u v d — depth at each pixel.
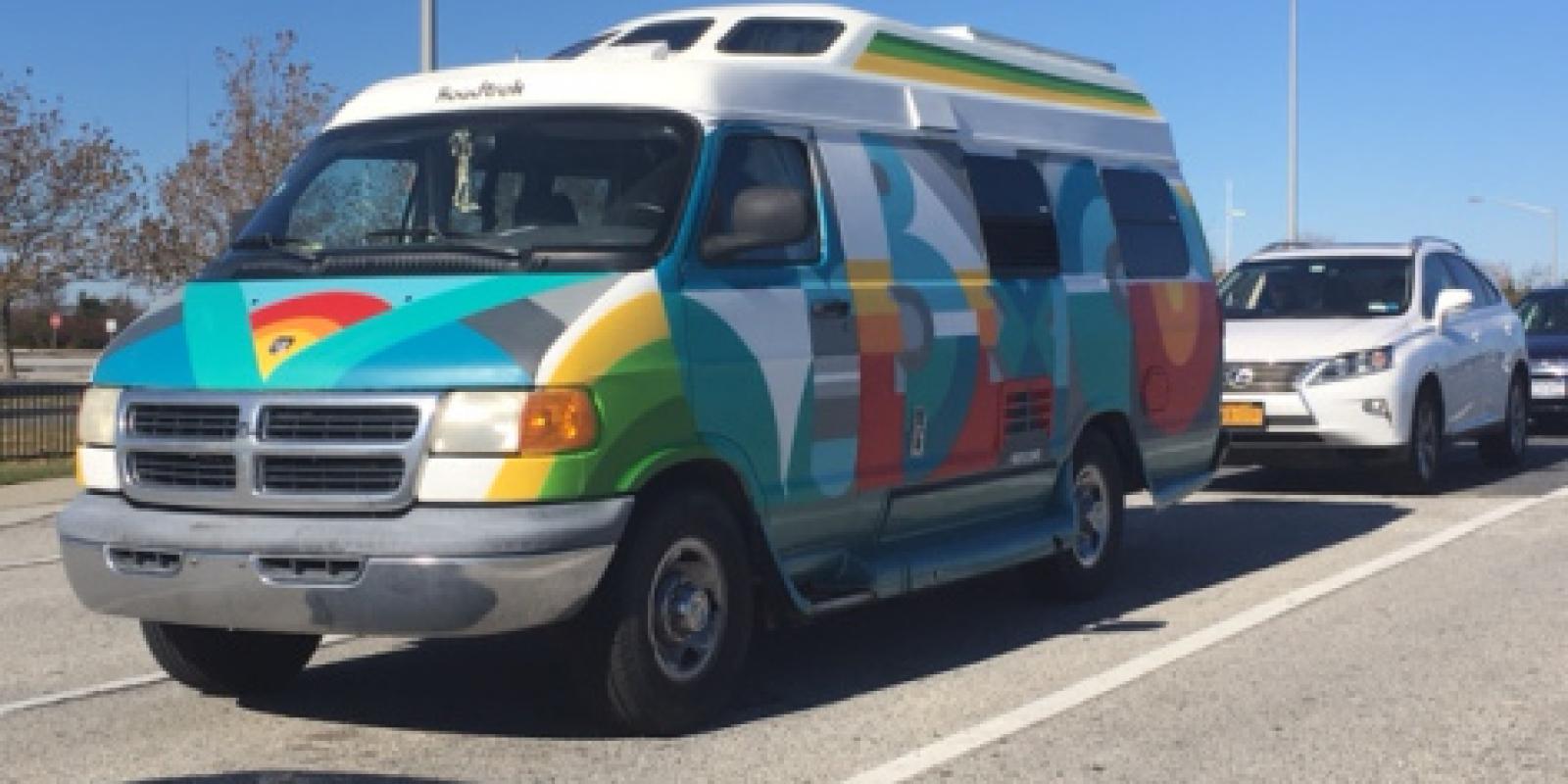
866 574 7.18
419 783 5.71
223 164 31.16
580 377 5.76
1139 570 10.13
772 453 6.58
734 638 6.45
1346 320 13.42
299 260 6.61
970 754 6.03
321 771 5.88
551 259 6.25
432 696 7.02
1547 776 5.75
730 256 6.50
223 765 6.00
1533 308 20.39
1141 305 9.37
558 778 5.75
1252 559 10.46
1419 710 6.62
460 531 5.57
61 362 52.44
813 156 7.14
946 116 8.03
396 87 7.43
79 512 6.25
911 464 7.41
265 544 5.75
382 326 5.96
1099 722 6.46
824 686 7.17
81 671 7.66
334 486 5.79
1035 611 8.87
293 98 31.55
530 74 7.06
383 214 6.86
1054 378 8.49
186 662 6.79
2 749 6.27
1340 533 11.45
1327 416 12.64
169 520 5.99
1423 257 14.37
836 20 7.77
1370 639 7.94
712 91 6.77
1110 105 9.77
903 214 7.54
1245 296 14.37
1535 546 10.67
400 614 5.63
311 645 7.25
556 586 5.67
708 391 6.25
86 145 36.25
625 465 5.89
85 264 36.53
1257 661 7.52
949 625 8.51
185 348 6.26
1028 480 8.37
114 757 6.14
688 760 5.95
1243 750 6.08
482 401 5.67
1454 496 13.41
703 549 6.31
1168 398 9.66
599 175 6.57
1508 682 7.08
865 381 7.09
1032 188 8.62
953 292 7.73
